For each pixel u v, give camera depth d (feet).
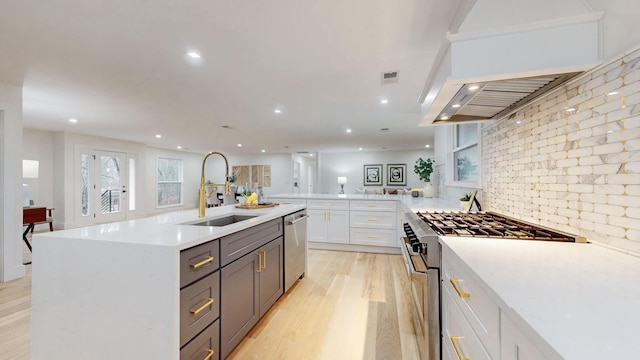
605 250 3.49
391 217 13.01
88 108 12.33
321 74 8.42
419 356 5.50
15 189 9.46
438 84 4.67
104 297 4.13
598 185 3.65
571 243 3.88
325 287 9.03
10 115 9.24
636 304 2.06
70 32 6.04
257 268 6.40
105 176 21.67
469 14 3.77
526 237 4.19
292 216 8.75
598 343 1.58
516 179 5.84
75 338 4.29
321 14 5.38
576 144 4.02
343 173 33.81
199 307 4.37
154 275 3.90
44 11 5.27
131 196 23.67
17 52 6.97
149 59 7.37
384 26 5.80
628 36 3.10
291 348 5.78
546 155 4.77
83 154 20.11
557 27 3.54
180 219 6.38
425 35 6.15
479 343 2.86
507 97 4.82
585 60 3.48
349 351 5.68
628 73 3.12
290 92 10.10
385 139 22.26
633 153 3.11
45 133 18.83
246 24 5.74
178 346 3.89
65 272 4.33
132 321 4.00
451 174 11.48
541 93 4.60
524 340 1.97
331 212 13.78
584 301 2.12
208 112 13.11
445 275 4.25
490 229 4.78
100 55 7.14
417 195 15.49
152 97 10.68
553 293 2.27
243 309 5.77
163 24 5.74
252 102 11.37
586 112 3.80
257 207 8.55
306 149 29.76
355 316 7.12
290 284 8.56
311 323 6.77
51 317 4.41
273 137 21.06
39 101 11.19
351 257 12.60
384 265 11.39
